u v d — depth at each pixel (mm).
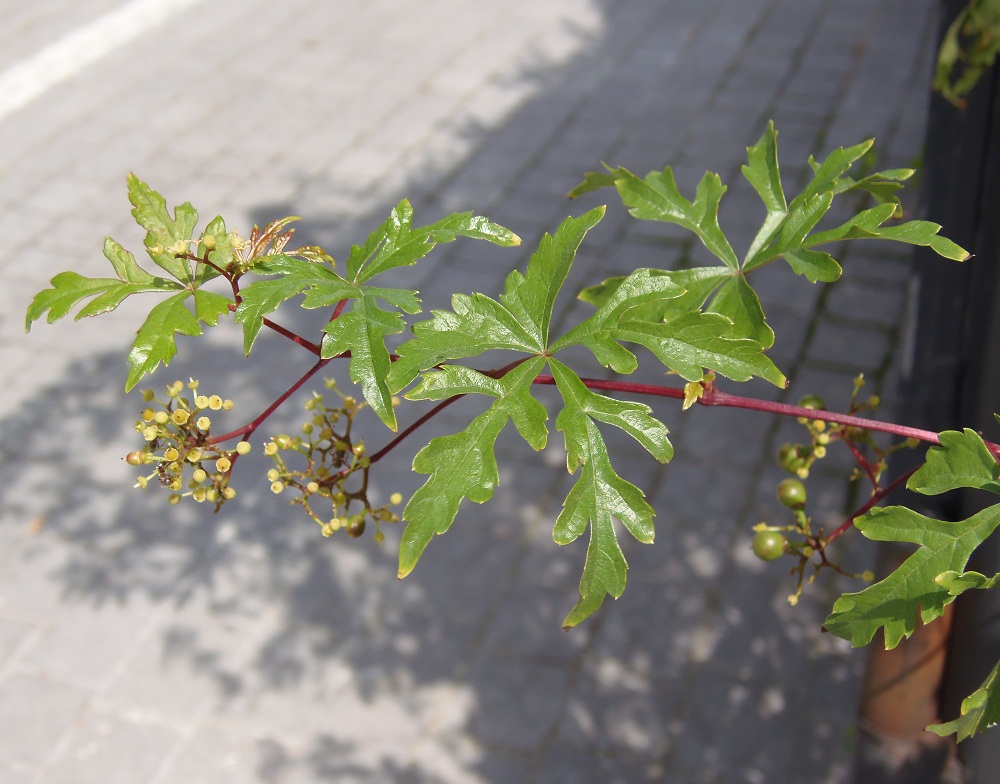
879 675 2250
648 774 4008
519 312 1229
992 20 2168
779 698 4199
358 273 1288
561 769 4059
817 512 4871
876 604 1174
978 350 2289
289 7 10383
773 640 4410
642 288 1227
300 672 4492
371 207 7383
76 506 5340
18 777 4180
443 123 8273
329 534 1318
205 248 1224
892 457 2420
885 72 8219
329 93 8836
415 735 4223
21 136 8547
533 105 8406
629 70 8766
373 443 5484
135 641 4664
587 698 4289
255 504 5262
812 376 5625
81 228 7414
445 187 7508
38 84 9250
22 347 6398
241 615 4750
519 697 4324
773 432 5336
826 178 1405
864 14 9117
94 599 4863
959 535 1162
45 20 10352
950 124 2674
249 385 5941
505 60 9117
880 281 6164
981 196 2455
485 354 6105
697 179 7289
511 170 7645
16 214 7605
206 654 4594
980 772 2086
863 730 2346
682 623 4523
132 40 9891
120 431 5762
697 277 1435
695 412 5516
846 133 7543
